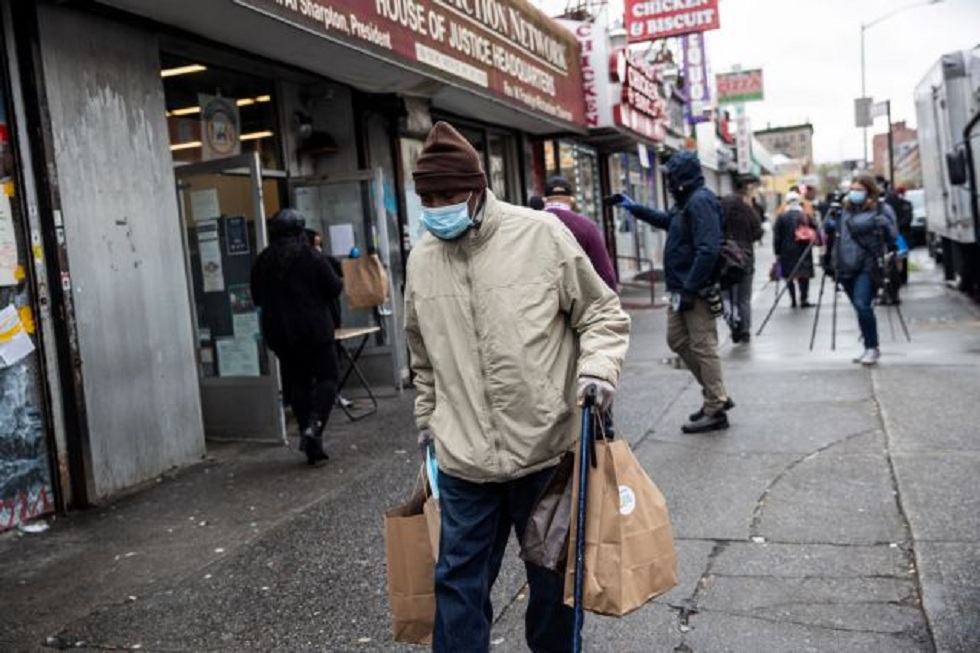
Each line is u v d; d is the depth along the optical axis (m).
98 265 6.04
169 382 6.64
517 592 4.14
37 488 5.64
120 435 6.16
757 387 8.41
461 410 2.89
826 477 5.53
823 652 3.44
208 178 7.37
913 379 8.18
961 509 4.80
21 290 5.58
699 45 26.78
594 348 2.85
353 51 7.59
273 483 6.22
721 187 41.88
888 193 17.30
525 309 2.84
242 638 3.86
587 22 15.78
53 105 5.75
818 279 20.64
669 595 4.01
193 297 7.60
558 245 2.88
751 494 5.31
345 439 7.46
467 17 9.88
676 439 6.67
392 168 10.45
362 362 9.46
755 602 3.90
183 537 5.23
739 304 11.38
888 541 4.47
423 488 3.14
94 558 4.96
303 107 9.53
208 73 8.11
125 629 4.02
